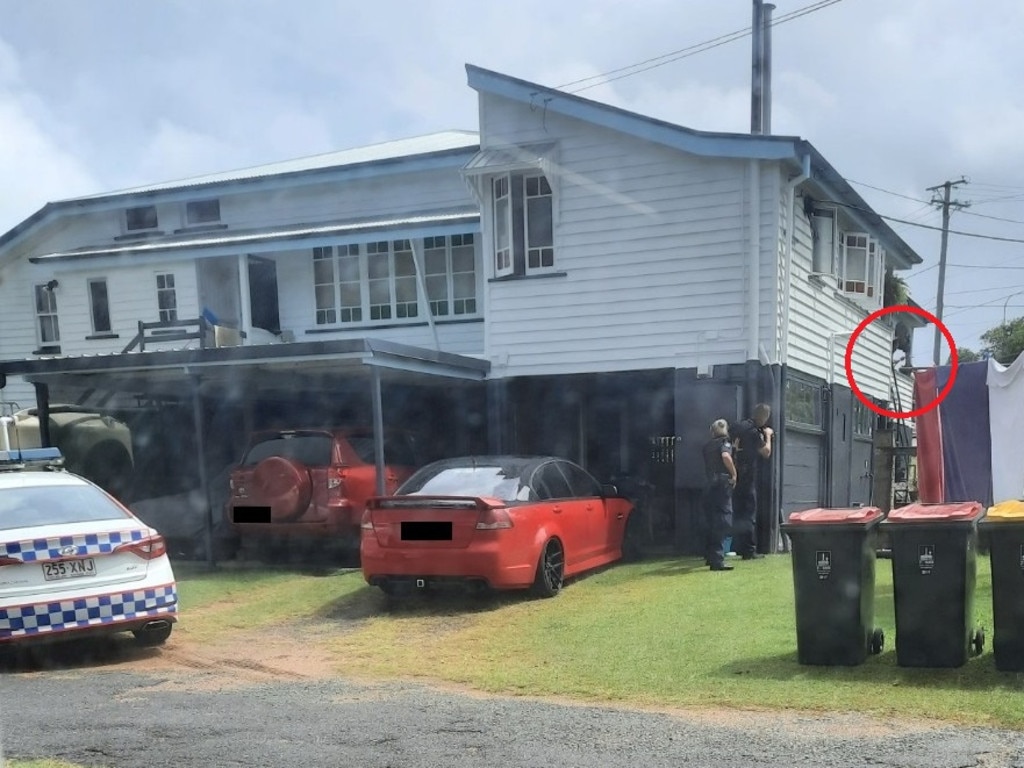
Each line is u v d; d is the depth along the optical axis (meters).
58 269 17.42
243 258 15.82
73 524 7.21
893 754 4.09
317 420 15.02
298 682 6.25
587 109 12.45
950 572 5.59
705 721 4.82
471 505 8.47
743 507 11.00
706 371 11.91
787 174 12.11
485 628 7.81
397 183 16.70
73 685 6.23
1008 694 5.03
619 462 12.95
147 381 13.62
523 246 13.05
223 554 12.58
